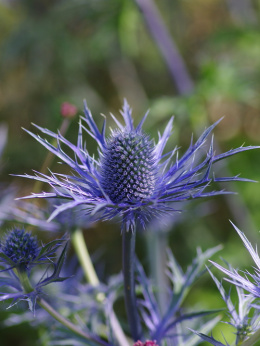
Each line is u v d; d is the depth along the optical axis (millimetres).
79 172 357
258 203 767
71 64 843
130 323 375
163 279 518
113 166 370
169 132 381
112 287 440
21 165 750
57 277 348
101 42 830
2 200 445
